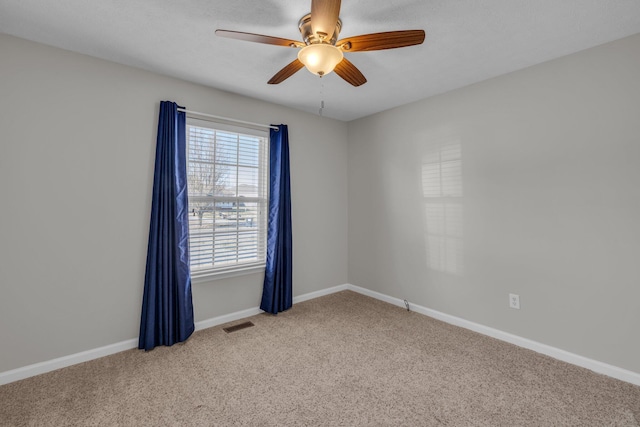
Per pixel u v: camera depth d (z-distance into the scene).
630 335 1.91
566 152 2.16
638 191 1.88
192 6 1.64
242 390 1.83
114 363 2.13
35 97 1.99
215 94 2.78
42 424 1.54
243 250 3.01
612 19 1.74
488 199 2.59
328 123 3.72
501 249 2.51
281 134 3.14
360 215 3.78
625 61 1.92
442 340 2.50
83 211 2.16
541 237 2.29
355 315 3.05
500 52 2.13
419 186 3.12
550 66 2.24
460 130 2.77
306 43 1.70
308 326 2.78
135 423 1.55
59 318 2.07
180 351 2.30
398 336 2.57
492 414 1.62
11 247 1.92
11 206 1.91
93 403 1.70
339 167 3.85
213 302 2.80
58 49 2.07
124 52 2.13
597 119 2.03
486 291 2.61
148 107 2.43
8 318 1.91
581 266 2.10
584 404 1.70
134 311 2.37
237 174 2.96
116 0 1.59
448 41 1.98
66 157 2.09
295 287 3.44
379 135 3.53
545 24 1.79
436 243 2.98
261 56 2.19
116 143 2.28
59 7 1.64
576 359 2.11
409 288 3.24
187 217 2.52
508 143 2.46
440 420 1.58
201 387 1.85
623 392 1.80
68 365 2.09
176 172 2.46
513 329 2.44
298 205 3.44
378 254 3.56
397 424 1.55
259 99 3.07
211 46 2.06
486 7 1.64
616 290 1.96
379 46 1.60
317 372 2.02
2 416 1.59
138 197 2.38
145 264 2.41
